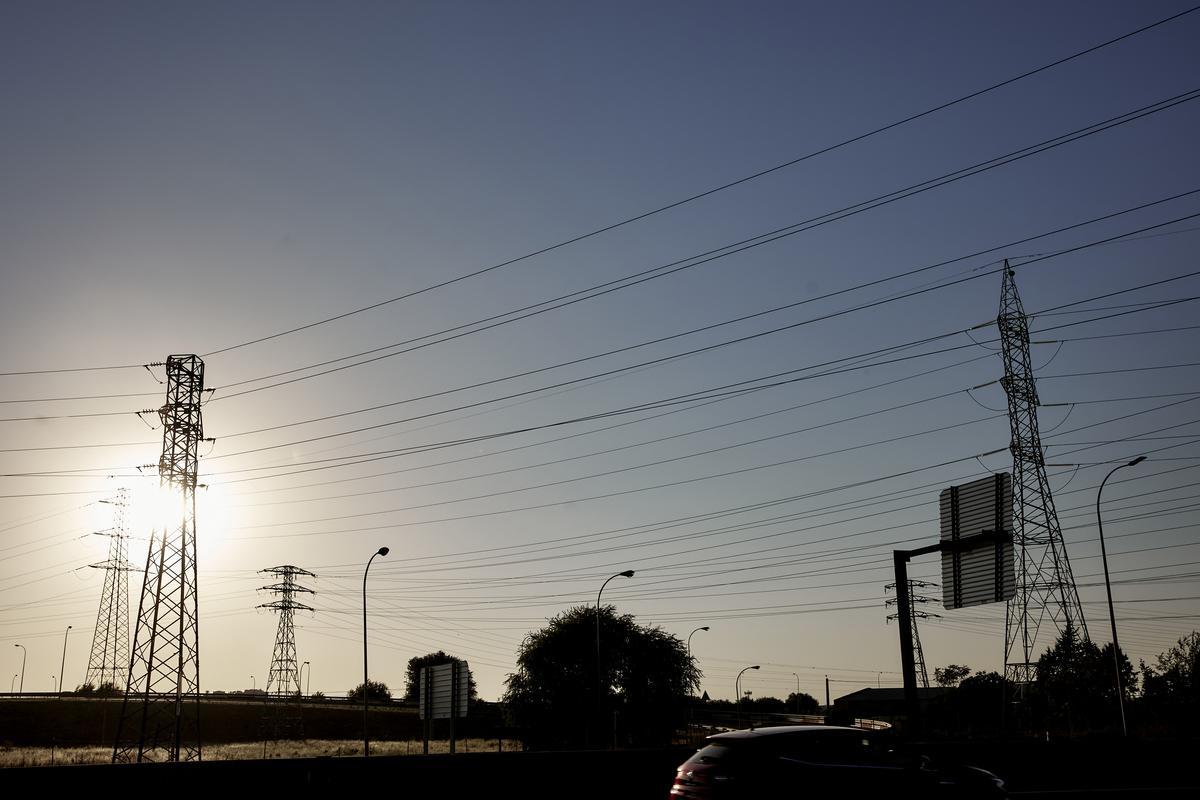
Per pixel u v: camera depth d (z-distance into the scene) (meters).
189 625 52.09
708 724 113.19
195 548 53.38
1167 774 30.89
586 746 80.44
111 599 87.88
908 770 17.14
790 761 16.41
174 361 55.34
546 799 26.39
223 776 23.61
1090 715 64.00
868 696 131.75
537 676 82.81
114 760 49.28
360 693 167.38
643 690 82.88
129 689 50.69
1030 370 62.47
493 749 75.75
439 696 58.97
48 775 21.94
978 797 17.80
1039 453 61.47
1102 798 24.95
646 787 27.53
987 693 91.75
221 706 107.00
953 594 28.34
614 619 86.50
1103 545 51.19
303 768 24.45
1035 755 29.88
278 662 86.06
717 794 16.50
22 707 94.00
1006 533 26.77
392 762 25.28
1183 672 68.50
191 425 54.53
